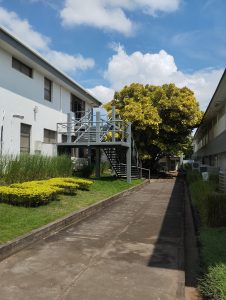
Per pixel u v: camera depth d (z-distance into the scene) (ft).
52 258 20.88
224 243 21.38
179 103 100.73
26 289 16.29
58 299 15.30
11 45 49.90
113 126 66.18
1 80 50.80
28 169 46.09
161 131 103.71
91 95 87.40
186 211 40.52
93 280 17.53
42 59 59.36
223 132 69.56
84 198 42.47
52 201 36.88
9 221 26.55
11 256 21.01
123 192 55.52
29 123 58.80
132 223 32.45
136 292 16.24
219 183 47.60
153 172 116.88
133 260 20.92
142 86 106.93
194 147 198.80
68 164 58.13
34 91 60.80
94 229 29.37
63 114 74.28
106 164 89.15
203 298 16.17
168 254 22.31
